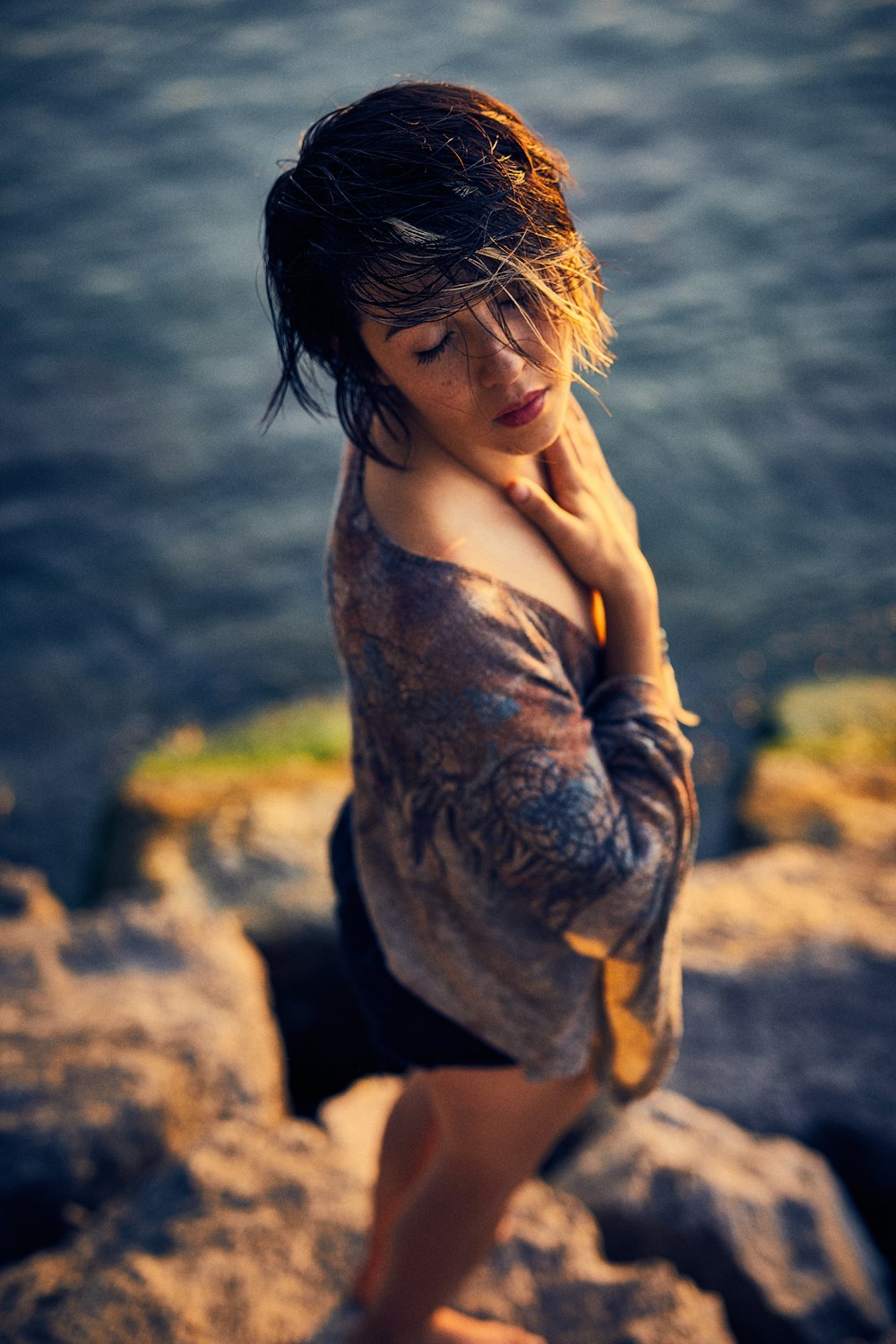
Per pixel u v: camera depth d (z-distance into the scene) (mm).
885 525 9125
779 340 10750
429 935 1595
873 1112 3119
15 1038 3057
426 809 1488
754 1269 2455
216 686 8359
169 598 8992
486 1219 1787
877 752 6336
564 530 1438
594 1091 1799
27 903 4020
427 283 1188
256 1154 2461
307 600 8938
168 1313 2094
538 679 1373
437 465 1404
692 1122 2848
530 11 17094
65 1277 2219
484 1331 2002
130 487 9859
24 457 10125
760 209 12391
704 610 8680
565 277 1247
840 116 13711
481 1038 1630
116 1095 2760
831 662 8203
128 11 18438
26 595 9039
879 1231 3080
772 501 9367
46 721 8156
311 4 18016
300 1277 2166
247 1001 3334
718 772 7625
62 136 14852
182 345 11266
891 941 3547
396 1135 1985
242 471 9992
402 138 1192
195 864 5305
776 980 3426
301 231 1250
